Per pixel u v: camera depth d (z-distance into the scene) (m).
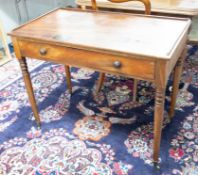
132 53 1.21
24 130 1.88
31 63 2.75
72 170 1.56
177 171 1.50
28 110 2.08
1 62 2.80
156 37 1.35
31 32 1.52
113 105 2.07
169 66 1.24
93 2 1.96
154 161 1.53
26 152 1.70
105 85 2.33
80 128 1.87
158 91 1.27
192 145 1.66
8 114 2.05
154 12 1.96
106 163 1.59
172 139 1.71
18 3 3.42
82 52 1.37
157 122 1.36
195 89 2.18
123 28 1.49
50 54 1.49
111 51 1.26
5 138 1.82
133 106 2.04
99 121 1.92
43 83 2.41
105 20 1.63
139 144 1.70
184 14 1.89
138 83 2.27
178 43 1.28
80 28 1.54
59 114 2.02
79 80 2.43
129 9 2.03
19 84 2.42
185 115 1.90
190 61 2.56
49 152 1.69
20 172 1.57
